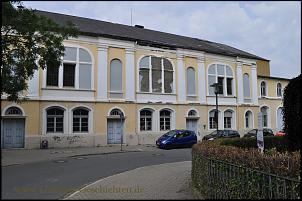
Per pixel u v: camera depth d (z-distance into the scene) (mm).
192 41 41438
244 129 39969
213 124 37250
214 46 42781
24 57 18609
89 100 29234
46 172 14445
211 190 8727
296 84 12555
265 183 6625
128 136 31031
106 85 30203
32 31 18406
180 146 29109
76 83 28906
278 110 45531
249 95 41344
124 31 34656
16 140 26453
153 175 13516
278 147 18750
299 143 12211
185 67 35562
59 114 28125
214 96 37656
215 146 9891
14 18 17781
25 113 26484
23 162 18312
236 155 7789
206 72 37375
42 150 25406
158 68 33812
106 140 29781
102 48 30250
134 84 31859
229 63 39656
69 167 16250
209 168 8914
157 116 33125
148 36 35750
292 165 6289
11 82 17953
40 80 27297
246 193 7117
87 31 29734
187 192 9812
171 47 34719
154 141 32469
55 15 32875
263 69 47938
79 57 29203
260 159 6977
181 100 34812
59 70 28234
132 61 31875
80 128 28906
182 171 14719
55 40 19062
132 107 31484
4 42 18047
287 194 6113
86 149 26578
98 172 14625
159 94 33562
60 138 27656
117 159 20156
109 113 30172
